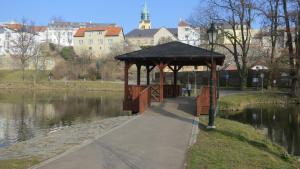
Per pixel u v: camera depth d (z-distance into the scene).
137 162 10.53
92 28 120.81
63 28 140.38
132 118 20.30
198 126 17.78
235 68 70.19
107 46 116.38
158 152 11.87
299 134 22.81
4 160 10.87
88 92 69.75
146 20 160.38
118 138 14.38
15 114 35.12
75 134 15.60
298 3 42.88
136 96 24.84
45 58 93.88
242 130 18.12
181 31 123.94
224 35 51.31
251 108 37.47
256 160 11.48
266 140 17.42
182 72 65.31
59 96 59.22
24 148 12.81
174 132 15.88
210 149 12.58
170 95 30.48
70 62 91.62
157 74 62.81
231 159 11.27
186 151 12.11
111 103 47.47
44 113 36.16
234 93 44.72
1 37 122.31
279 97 43.28
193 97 30.09
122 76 83.81
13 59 95.81
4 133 24.34
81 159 10.83
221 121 20.42
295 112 34.50
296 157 15.16
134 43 128.00
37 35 124.00
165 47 25.66
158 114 21.70
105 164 10.26
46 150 12.29
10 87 78.75
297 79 43.94
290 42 44.03
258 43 63.72
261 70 55.69
